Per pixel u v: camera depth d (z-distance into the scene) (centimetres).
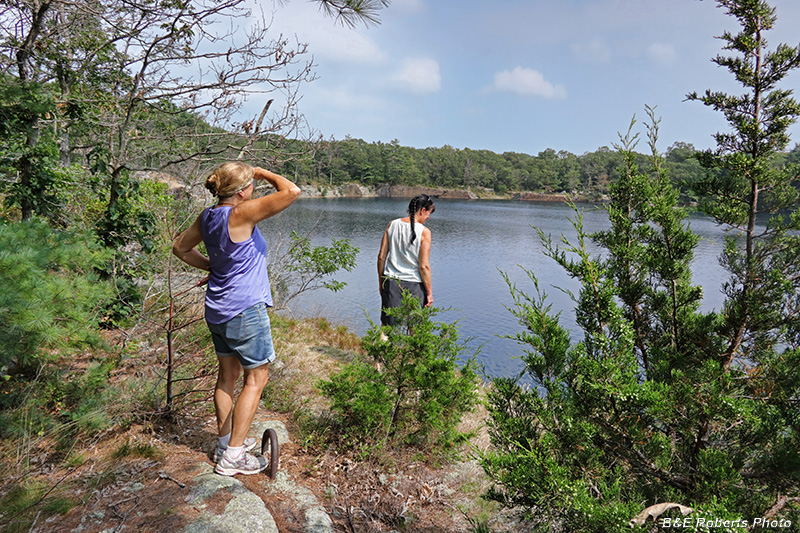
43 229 352
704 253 3591
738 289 232
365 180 17338
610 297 225
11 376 342
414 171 18388
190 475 272
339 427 362
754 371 219
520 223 7506
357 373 360
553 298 2248
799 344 218
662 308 271
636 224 274
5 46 481
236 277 264
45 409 325
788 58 237
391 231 452
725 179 249
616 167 281
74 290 324
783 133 239
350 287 2216
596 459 210
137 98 550
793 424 200
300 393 432
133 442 302
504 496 220
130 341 400
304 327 845
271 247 930
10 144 499
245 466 281
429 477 321
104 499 245
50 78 575
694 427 214
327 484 294
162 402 345
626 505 185
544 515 206
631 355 222
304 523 251
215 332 271
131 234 545
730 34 252
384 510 279
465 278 2858
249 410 276
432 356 350
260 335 270
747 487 200
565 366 227
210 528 226
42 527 221
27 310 279
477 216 9119
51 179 555
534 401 233
